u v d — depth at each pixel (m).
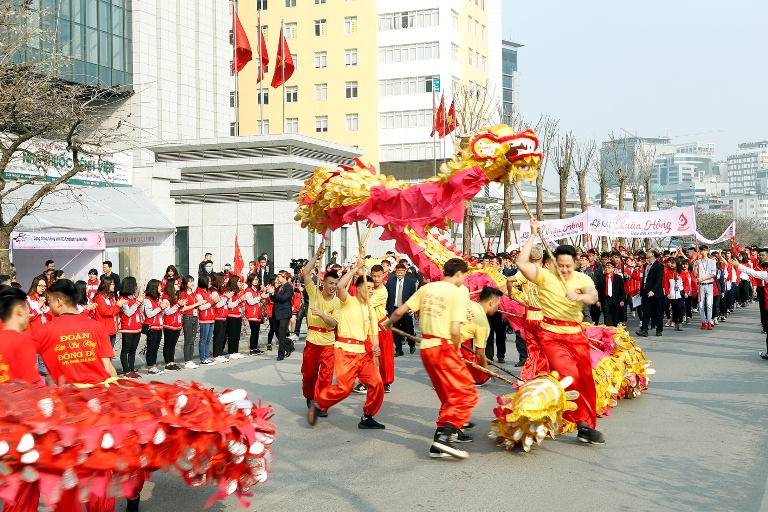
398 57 54.84
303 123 57.03
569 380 8.00
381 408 10.56
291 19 57.00
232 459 5.86
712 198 196.12
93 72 30.59
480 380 11.62
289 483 6.98
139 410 5.43
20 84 13.89
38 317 12.08
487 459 7.74
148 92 32.84
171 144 32.84
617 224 23.86
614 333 10.56
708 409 9.95
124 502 6.56
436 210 10.23
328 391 9.22
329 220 11.19
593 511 6.06
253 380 13.09
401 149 54.91
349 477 7.16
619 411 9.90
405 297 16.48
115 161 26.05
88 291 16.17
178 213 32.56
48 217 20.09
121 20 32.09
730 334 19.44
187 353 14.92
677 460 7.53
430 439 8.67
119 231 22.27
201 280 15.16
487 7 60.44
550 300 8.15
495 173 9.52
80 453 5.04
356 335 9.13
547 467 7.38
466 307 7.89
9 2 14.36
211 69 37.66
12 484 4.83
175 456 5.55
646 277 19.19
